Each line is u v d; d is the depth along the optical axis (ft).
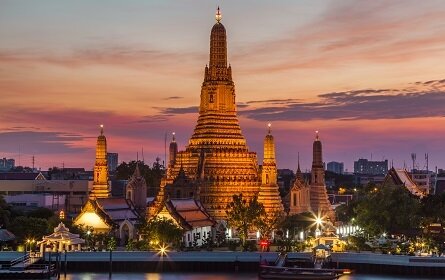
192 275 640.58
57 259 606.55
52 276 599.57
